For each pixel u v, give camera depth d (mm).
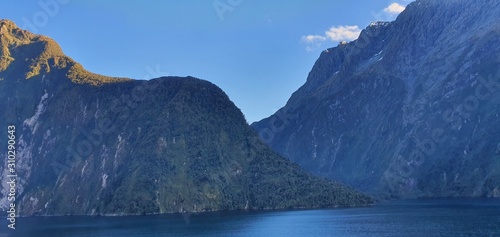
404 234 195625
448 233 190500
